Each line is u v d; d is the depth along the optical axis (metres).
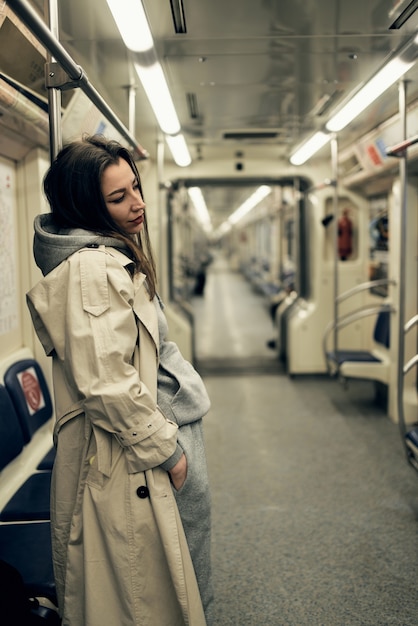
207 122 4.32
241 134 4.77
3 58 2.18
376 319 5.29
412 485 3.45
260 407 5.19
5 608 1.46
